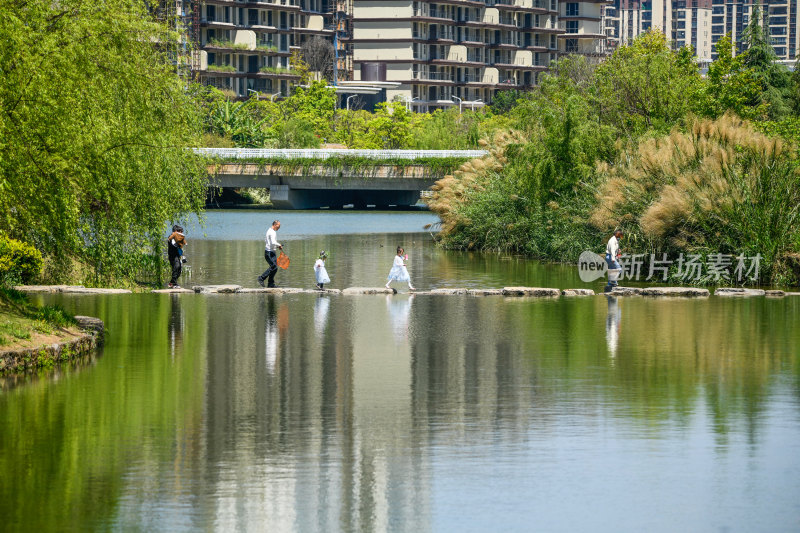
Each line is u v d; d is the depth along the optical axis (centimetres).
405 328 4453
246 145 18888
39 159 3575
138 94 4738
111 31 4188
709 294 5916
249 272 7188
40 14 3612
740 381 3234
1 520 1975
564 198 8619
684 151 7338
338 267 7662
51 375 3306
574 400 2962
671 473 2270
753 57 14500
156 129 5059
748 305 5397
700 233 6788
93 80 4038
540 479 2228
